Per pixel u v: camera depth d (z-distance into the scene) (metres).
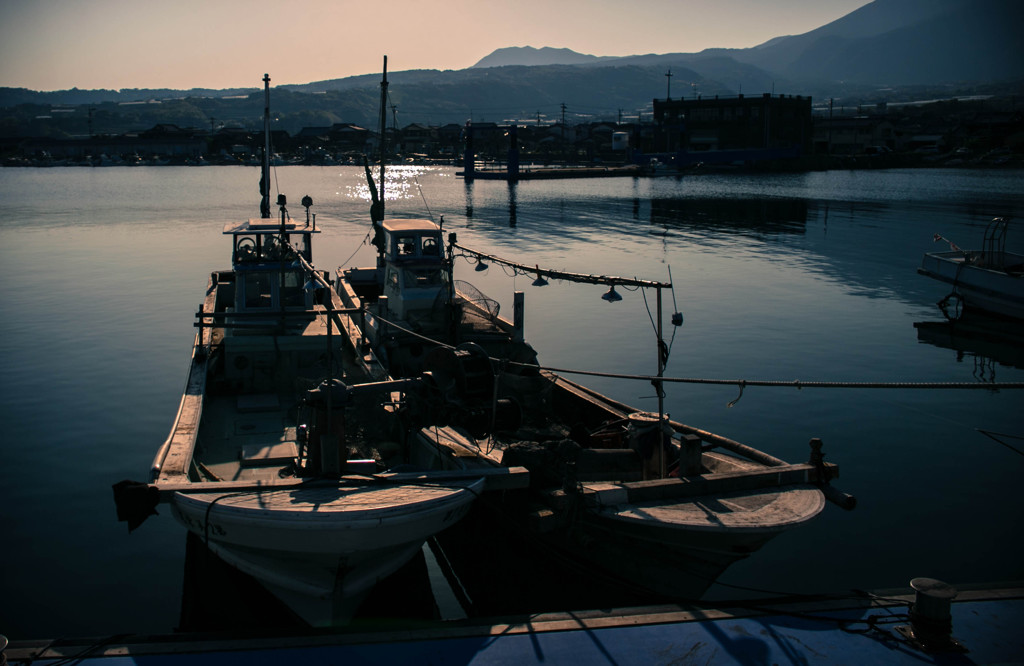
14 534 12.04
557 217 62.72
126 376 20.06
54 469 14.40
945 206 67.62
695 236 49.72
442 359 13.95
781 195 83.94
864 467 14.66
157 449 15.35
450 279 17.66
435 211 68.44
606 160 174.38
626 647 8.20
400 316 17.58
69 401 18.11
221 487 9.64
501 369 13.90
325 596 9.52
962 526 12.32
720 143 146.25
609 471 11.22
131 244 46.06
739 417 17.41
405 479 10.06
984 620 8.69
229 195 89.25
